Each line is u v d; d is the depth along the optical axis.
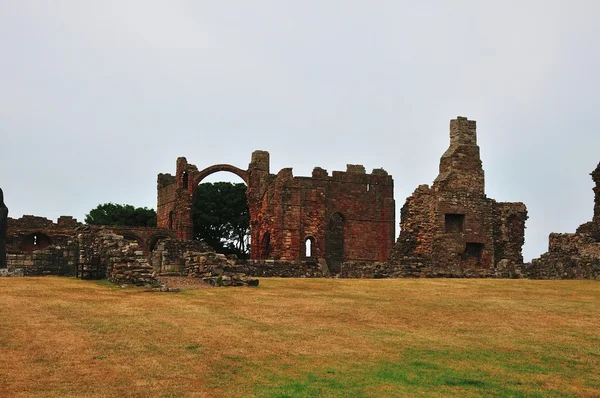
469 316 24.12
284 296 28.12
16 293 26.72
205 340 19.14
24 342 18.30
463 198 49.66
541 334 21.20
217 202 111.88
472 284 35.00
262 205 87.31
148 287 29.98
